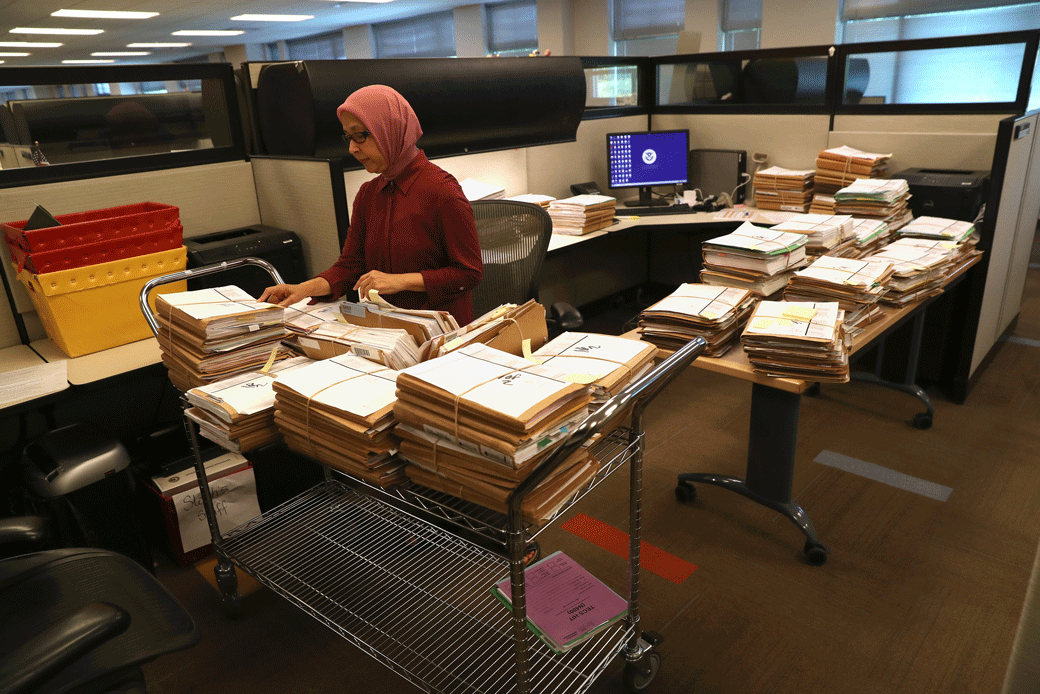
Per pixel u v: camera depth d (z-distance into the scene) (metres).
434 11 11.09
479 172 3.12
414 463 1.13
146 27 10.70
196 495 1.95
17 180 1.93
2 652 1.09
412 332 1.37
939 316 2.83
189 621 1.19
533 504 1.05
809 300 1.97
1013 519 2.08
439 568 1.91
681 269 4.19
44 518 1.32
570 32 9.85
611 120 3.74
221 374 1.43
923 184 2.79
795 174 3.25
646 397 1.21
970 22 6.47
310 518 1.98
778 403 1.91
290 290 1.71
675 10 8.80
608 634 1.57
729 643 1.66
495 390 1.03
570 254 3.84
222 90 2.28
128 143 2.40
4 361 1.86
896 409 2.81
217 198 2.30
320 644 1.70
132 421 2.32
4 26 9.35
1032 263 4.74
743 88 3.58
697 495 2.29
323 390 1.21
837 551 1.98
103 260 1.83
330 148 2.26
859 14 7.18
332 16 10.88
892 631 1.67
